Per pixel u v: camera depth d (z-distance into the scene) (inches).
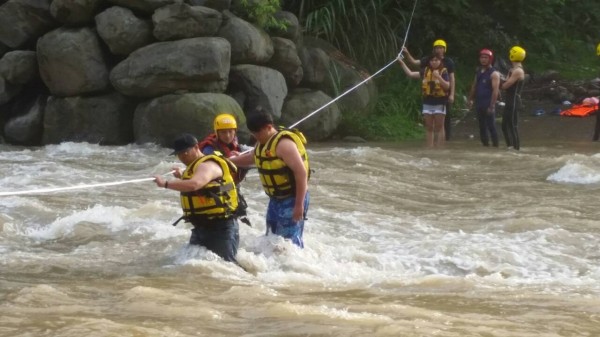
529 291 405.4
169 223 544.1
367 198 665.6
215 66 952.3
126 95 987.9
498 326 335.3
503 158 908.0
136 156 885.8
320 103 1063.6
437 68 1002.1
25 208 583.2
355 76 1146.7
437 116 1010.7
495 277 438.0
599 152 973.8
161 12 964.6
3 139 1021.8
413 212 621.6
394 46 1268.5
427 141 1018.7
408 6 1344.7
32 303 360.8
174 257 453.4
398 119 1168.2
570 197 680.4
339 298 381.1
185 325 329.7
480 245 507.2
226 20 1011.3
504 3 1435.8
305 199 459.8
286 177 452.8
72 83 986.1
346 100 1126.4
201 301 366.6
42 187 676.7
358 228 557.6
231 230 447.2
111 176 745.6
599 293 402.6
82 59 980.6
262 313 346.3
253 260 446.0
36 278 413.4
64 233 522.0
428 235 538.9
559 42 1537.9
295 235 460.1
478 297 389.7
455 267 465.4
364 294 391.9
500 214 609.0
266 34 1045.8
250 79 999.0
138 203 613.6
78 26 1004.6
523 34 1478.8
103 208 572.1
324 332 320.2
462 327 331.6
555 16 1535.4
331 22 1207.6
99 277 415.8
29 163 816.9
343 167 815.1
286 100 1058.1
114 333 315.3
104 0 997.2
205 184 433.4
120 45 973.8
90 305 359.3
